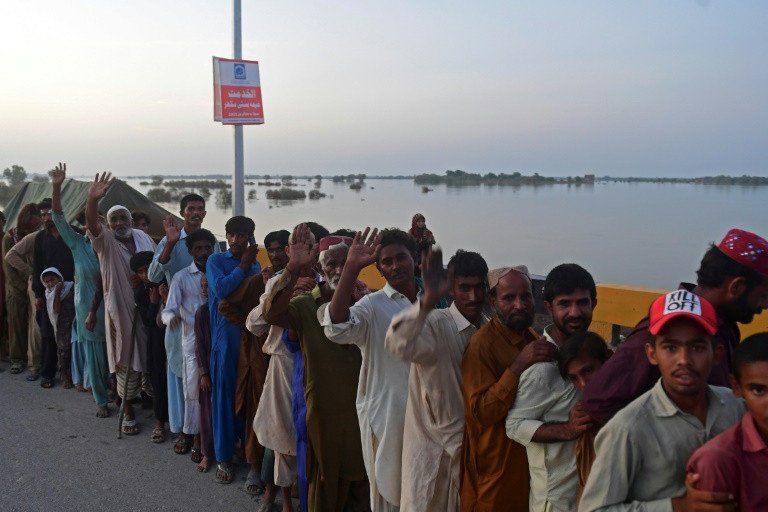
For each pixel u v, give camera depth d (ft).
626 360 6.72
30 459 15.90
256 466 14.37
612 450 6.13
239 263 14.62
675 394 6.03
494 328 8.69
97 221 17.88
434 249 7.84
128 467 15.47
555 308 8.42
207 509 13.56
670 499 5.82
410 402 9.36
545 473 7.86
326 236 12.83
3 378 22.67
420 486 9.12
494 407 8.09
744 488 5.34
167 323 15.38
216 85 25.91
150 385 17.97
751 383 5.31
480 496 8.47
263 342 14.07
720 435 5.60
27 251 22.52
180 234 17.76
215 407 14.52
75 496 14.06
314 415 11.34
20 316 22.95
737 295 7.23
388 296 10.53
